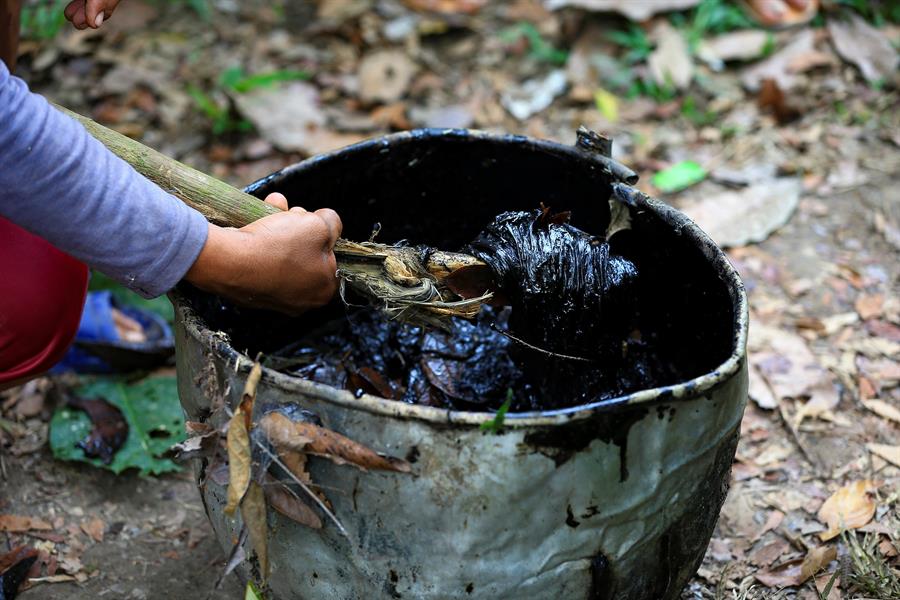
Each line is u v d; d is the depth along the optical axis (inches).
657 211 56.4
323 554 47.5
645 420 44.0
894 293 85.4
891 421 74.0
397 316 53.1
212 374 46.6
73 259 56.0
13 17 62.8
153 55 113.1
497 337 66.3
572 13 115.1
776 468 70.9
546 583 46.9
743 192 95.5
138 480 71.1
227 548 53.4
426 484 43.6
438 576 46.3
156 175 49.7
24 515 67.9
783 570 63.2
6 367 57.6
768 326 82.3
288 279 48.0
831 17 113.3
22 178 41.4
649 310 60.4
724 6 115.3
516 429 42.3
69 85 109.0
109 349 75.2
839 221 93.2
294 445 43.1
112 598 62.5
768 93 105.0
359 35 114.8
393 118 104.7
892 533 64.7
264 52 114.0
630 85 109.1
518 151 61.8
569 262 54.1
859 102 106.0
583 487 44.5
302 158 101.0
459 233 66.9
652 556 49.3
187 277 46.2
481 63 112.5
